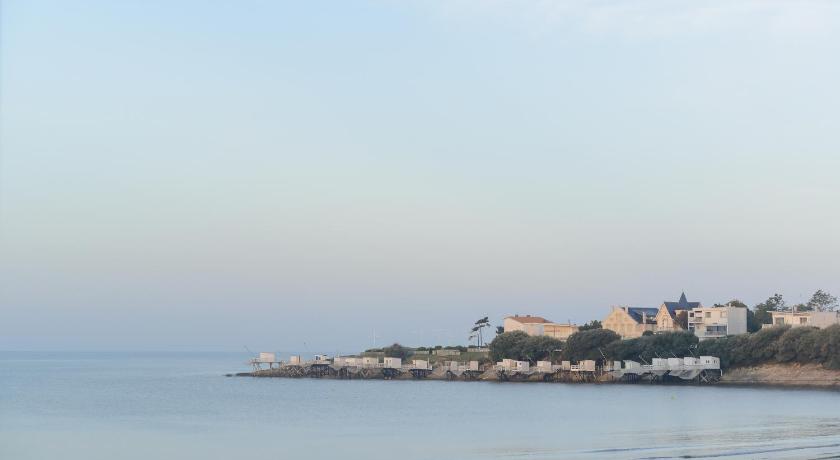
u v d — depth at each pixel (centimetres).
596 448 9544
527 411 15162
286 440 10950
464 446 10088
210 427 12812
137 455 9688
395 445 10312
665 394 18025
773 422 11969
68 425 13188
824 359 19088
